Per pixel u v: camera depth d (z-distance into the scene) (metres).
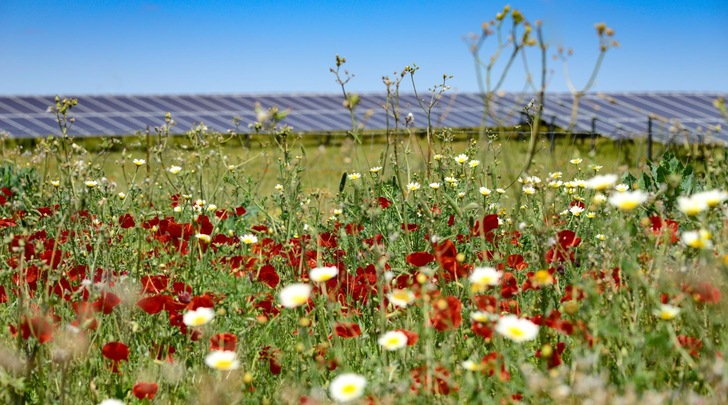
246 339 2.04
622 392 1.71
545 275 1.88
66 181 2.50
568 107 15.13
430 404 1.70
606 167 3.52
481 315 1.80
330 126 14.81
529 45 1.83
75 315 2.14
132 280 2.24
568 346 2.01
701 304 1.95
